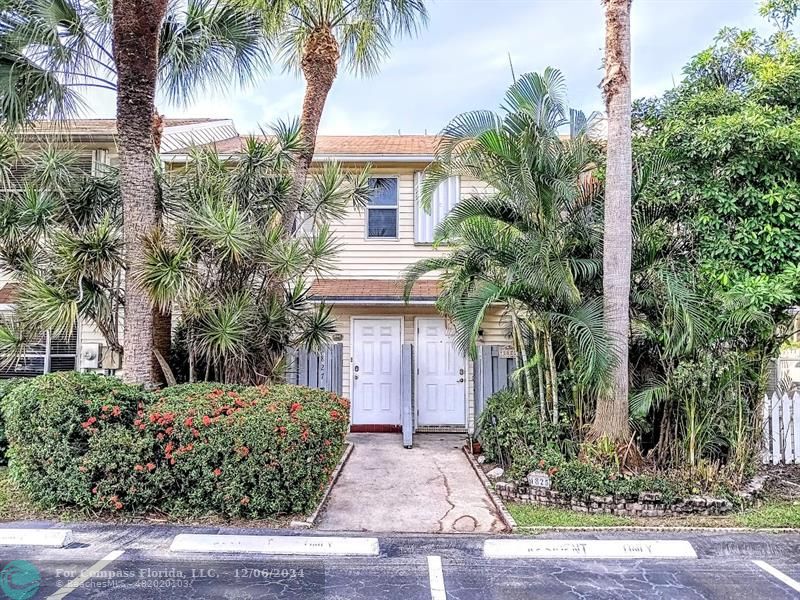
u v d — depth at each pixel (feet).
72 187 26.58
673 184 24.49
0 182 26.27
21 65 22.67
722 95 26.17
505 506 20.53
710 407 21.33
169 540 16.63
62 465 18.60
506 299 22.61
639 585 14.03
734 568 15.14
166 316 26.76
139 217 23.11
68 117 24.95
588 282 22.97
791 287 21.98
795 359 37.19
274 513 18.49
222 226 22.79
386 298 33.09
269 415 18.81
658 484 19.65
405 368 31.58
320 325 27.71
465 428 35.42
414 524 18.61
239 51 28.58
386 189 37.73
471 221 23.03
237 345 23.82
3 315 27.76
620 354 21.01
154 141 28.66
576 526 18.33
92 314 23.84
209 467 18.28
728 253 23.57
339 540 16.30
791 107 26.27
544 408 23.09
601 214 23.73
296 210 28.58
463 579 14.34
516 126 21.35
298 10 29.40
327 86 29.35
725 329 21.79
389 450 29.96
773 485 23.13
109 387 19.33
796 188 23.30
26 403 19.11
